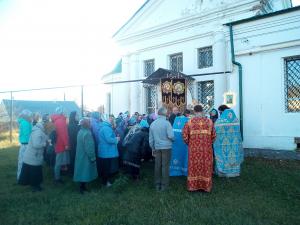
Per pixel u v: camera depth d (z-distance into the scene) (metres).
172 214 5.27
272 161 8.96
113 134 7.22
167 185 6.76
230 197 6.11
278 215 5.07
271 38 9.52
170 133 6.64
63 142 7.70
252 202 5.75
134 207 5.70
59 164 7.72
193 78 13.34
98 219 5.14
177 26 14.12
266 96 9.71
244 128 10.09
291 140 9.20
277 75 9.52
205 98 13.23
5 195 6.76
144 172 8.57
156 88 15.28
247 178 7.45
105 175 7.25
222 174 7.67
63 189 7.12
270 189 6.54
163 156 6.72
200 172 6.54
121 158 8.45
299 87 9.29
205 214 5.19
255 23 9.83
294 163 8.52
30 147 6.96
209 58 13.20
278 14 9.34
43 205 6.01
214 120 8.91
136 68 16.22
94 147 6.75
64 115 8.05
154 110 15.52
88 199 6.27
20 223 5.10
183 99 12.39
